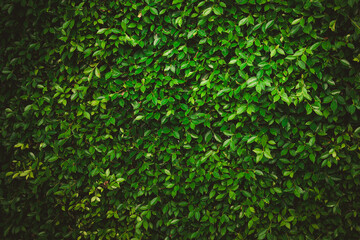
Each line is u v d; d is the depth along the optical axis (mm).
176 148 2143
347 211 2127
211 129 2119
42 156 2277
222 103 2072
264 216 2158
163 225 2285
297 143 2055
